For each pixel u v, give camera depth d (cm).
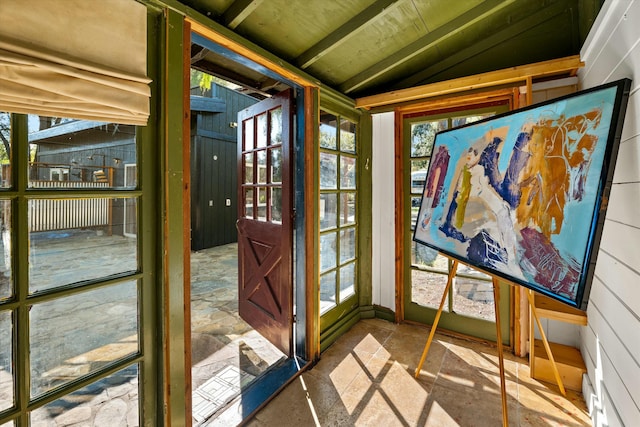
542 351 205
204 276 439
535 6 213
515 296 227
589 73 176
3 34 86
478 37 235
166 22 125
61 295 105
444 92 236
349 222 285
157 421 131
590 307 173
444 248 186
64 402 113
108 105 108
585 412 168
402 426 160
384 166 290
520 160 145
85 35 102
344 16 172
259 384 193
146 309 126
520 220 139
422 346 242
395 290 285
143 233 125
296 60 202
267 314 246
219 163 680
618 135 107
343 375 206
